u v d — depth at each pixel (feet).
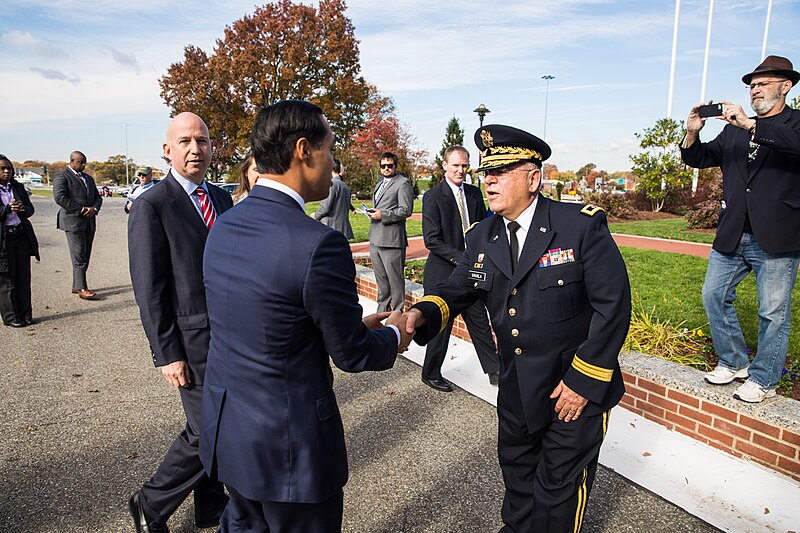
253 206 5.32
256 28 120.26
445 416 12.48
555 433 6.77
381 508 9.07
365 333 5.40
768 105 9.85
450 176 14.20
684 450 10.63
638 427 11.53
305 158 5.31
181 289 7.66
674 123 61.72
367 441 11.31
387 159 18.90
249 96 123.44
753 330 16.15
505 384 7.25
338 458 5.46
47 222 66.54
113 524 8.54
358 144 129.39
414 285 20.24
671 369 11.83
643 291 21.77
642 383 11.92
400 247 19.16
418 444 11.18
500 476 10.00
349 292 5.14
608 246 6.54
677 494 9.29
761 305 10.18
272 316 4.93
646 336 14.17
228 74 120.37
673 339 14.20
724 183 10.69
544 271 6.64
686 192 64.64
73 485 9.60
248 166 12.06
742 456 10.26
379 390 14.01
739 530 8.36
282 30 118.01
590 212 6.69
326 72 123.13
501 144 6.69
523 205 6.86
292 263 4.84
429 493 9.49
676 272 26.22
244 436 5.14
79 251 24.02
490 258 7.11
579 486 6.61
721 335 10.96
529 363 6.83
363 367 5.34
